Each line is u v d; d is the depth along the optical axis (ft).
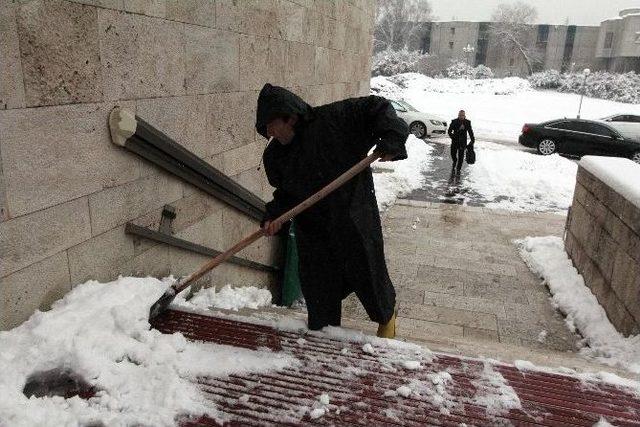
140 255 10.68
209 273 13.76
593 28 220.02
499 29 226.58
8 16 7.22
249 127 15.81
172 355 8.05
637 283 13.44
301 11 19.81
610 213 16.31
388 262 21.95
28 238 7.91
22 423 6.05
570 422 7.05
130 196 10.23
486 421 7.00
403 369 8.23
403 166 41.91
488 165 43.52
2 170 7.38
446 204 32.01
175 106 11.64
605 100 134.92
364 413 7.08
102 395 6.97
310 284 9.34
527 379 8.09
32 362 7.13
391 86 126.00
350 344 8.96
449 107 106.32
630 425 7.02
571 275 19.54
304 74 20.97
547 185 36.76
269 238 18.40
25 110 7.64
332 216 8.68
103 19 9.06
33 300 8.09
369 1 31.01
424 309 17.63
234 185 14.32
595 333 15.08
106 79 9.26
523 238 25.61
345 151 8.49
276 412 7.02
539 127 55.31
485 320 16.93
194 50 12.24
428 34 235.61
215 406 7.08
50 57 7.98
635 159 52.54
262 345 8.84
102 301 8.63
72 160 8.63
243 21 14.79
